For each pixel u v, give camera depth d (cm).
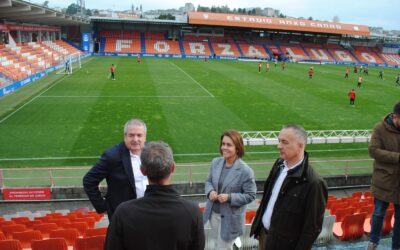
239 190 504
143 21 7806
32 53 4891
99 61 6128
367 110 3033
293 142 373
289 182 382
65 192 1357
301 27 8425
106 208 443
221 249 518
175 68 5553
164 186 293
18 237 705
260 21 8225
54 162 1683
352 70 6594
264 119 2603
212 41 8538
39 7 3831
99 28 8238
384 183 502
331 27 8619
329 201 1041
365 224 761
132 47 7788
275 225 396
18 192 1335
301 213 378
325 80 4853
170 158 297
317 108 3033
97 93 3256
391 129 487
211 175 530
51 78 4031
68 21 5969
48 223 834
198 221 297
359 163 1733
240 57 8019
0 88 2948
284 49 8650
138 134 429
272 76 5059
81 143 1947
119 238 284
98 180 440
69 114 2508
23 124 2238
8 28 4453
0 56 3969
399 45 9231
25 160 1694
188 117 2566
